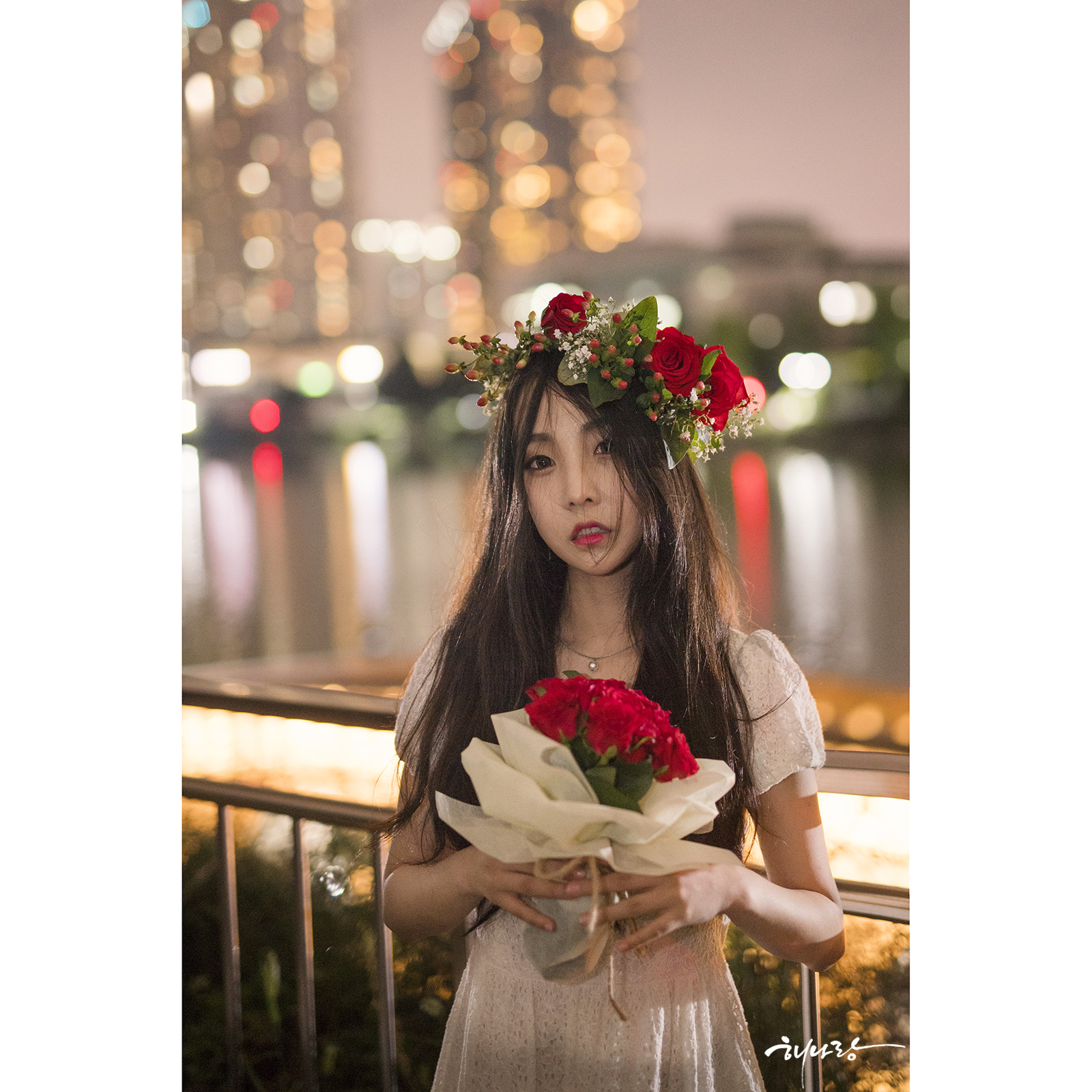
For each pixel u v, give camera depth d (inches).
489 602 46.5
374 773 81.4
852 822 57.6
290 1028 77.0
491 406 47.2
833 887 43.4
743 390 43.1
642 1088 39.1
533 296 1364.4
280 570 465.4
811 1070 52.2
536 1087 40.4
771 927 39.3
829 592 370.3
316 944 83.0
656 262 1289.4
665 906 36.5
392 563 477.1
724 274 1224.2
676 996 40.6
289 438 1317.7
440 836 45.8
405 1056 74.1
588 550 43.2
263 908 86.3
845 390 1098.1
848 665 268.8
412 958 82.1
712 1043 41.1
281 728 89.7
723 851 35.7
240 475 1029.8
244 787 67.1
